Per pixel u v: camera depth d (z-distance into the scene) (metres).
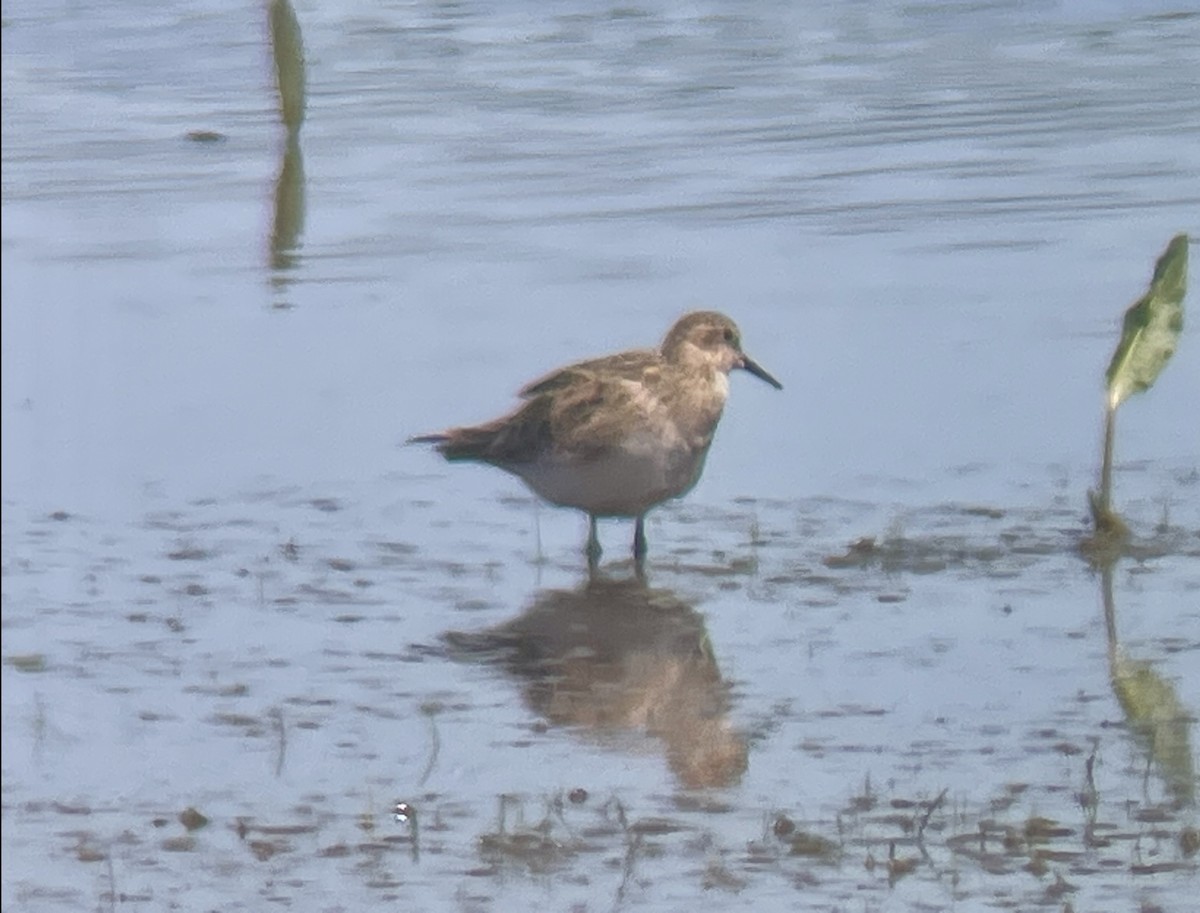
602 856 9.66
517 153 22.78
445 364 17.05
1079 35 27.84
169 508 14.91
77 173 22.36
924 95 24.89
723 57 27.02
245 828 10.08
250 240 20.11
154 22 29.05
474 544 14.22
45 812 10.38
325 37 28.52
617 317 17.80
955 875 9.34
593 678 11.92
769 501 14.70
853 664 11.93
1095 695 11.38
